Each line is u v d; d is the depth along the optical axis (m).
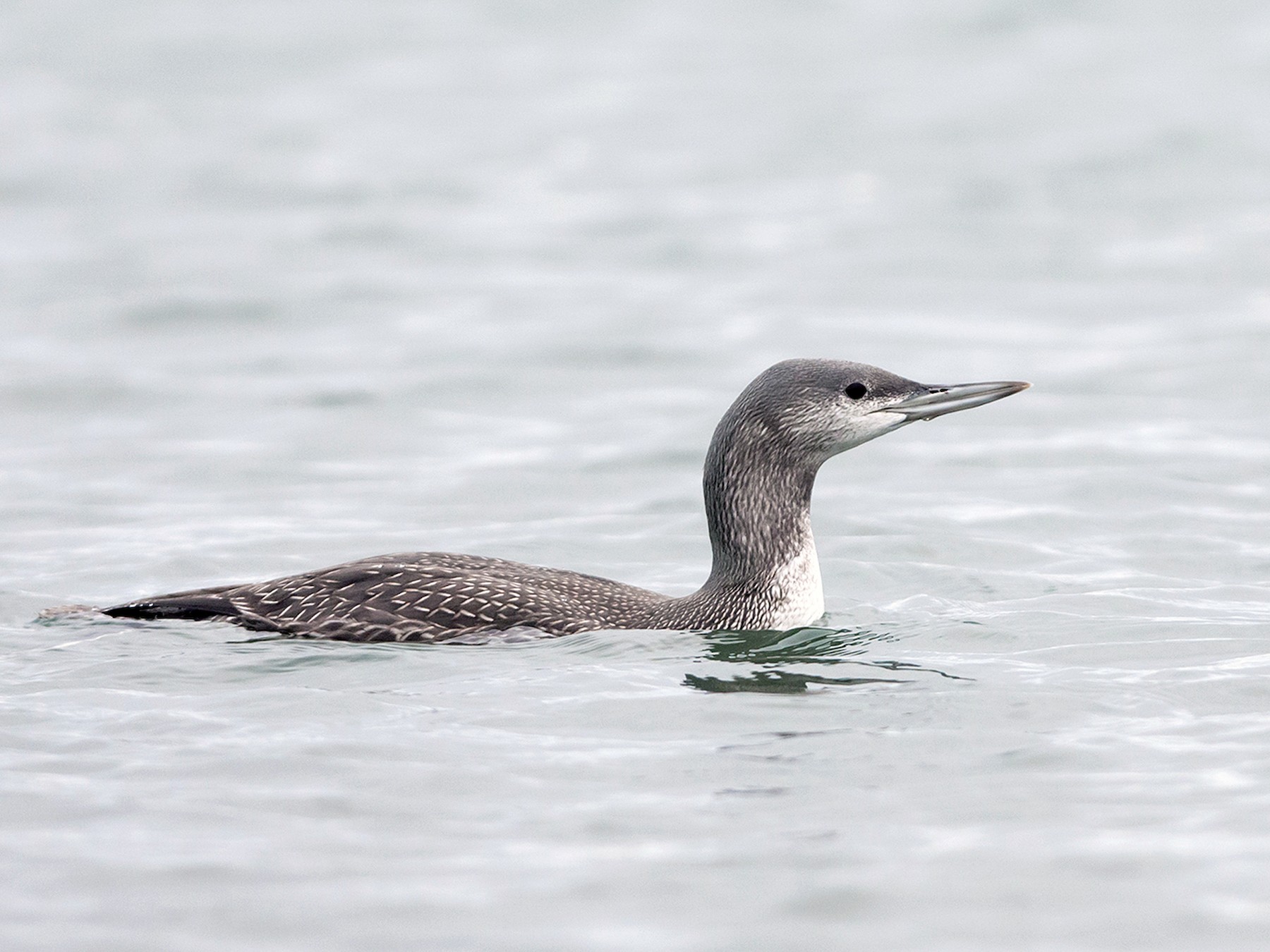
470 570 10.38
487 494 15.38
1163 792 7.40
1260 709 8.67
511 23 49.12
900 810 7.26
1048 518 14.09
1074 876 6.52
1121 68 40.03
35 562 12.95
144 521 14.38
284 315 23.45
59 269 26.17
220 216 30.44
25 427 18.00
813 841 6.92
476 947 6.00
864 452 17.05
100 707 8.71
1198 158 32.41
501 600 10.11
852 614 11.09
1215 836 6.87
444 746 8.11
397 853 6.82
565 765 7.86
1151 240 27.41
